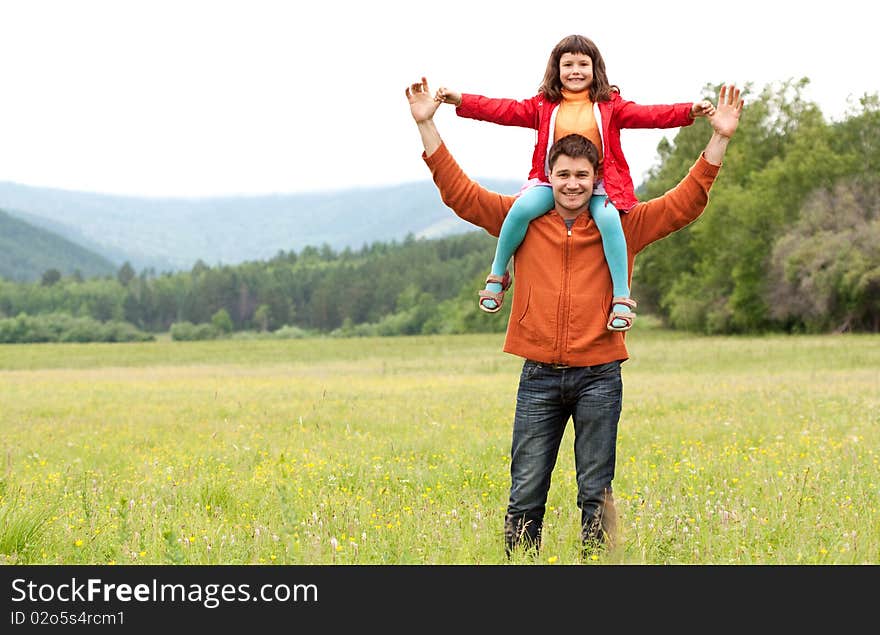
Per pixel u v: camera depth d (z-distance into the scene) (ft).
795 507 44.83
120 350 607.78
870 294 443.32
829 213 474.08
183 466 66.23
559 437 38.73
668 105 36.94
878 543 38.34
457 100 38.19
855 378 185.68
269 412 123.85
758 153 579.07
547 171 37.68
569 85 37.52
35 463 72.08
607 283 37.06
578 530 41.14
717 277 538.88
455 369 285.23
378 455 73.41
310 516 44.16
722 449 74.90
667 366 262.26
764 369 238.68
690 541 39.11
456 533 39.75
